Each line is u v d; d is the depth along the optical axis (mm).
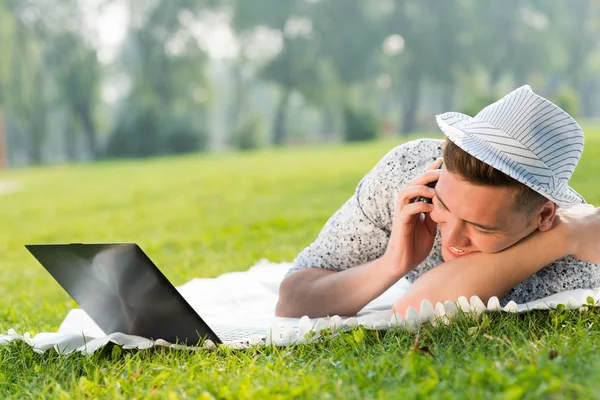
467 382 2119
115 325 3072
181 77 51938
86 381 2500
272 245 6988
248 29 53625
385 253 3035
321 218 9008
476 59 54594
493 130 2572
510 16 54656
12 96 47750
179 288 4320
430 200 2939
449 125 2639
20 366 2848
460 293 2857
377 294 3086
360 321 3010
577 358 2234
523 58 55125
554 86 57438
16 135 53219
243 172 19969
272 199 13047
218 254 6820
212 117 59594
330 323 2859
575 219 2902
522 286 3021
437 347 2537
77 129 52625
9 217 13844
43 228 11617
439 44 53719
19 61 47875
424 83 56750
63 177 24516
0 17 46844
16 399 2475
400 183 3105
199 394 2295
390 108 58812
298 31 54531
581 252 2863
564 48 56250
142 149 47875
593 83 58625
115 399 2354
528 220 2648
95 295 2965
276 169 20016
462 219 2646
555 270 3033
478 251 2885
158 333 2930
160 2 51906
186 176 20469
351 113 47906
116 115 54062
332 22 53969
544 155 2562
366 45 53750
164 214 12367
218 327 3188
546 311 2836
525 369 2119
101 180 21938
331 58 54062
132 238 9453
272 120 62594
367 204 3178
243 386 2266
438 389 2090
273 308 3697
